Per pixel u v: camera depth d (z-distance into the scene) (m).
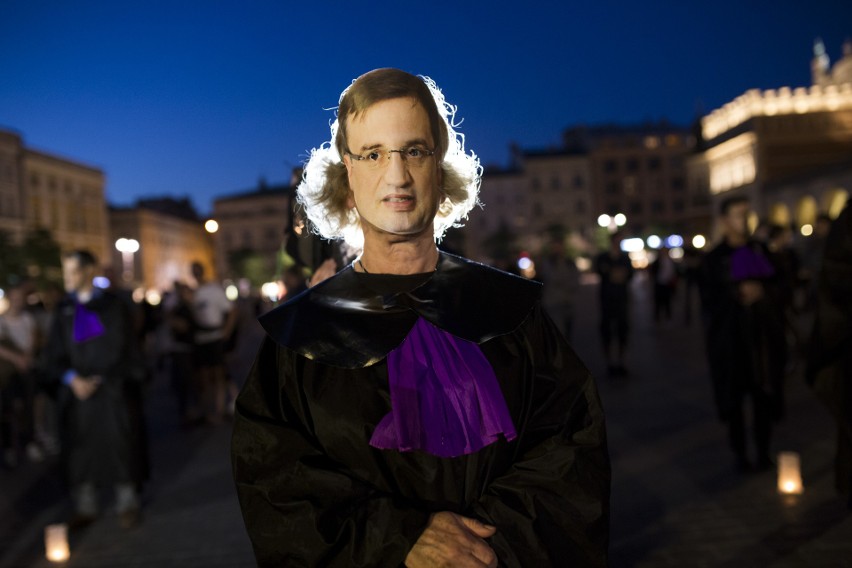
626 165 86.12
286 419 1.60
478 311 1.64
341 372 1.58
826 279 3.77
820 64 72.12
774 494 5.02
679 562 4.06
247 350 18.52
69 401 5.31
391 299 1.62
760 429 5.53
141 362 5.38
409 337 1.61
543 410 1.69
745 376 5.46
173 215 105.62
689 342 13.99
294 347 1.58
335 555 1.49
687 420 7.37
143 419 5.51
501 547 1.53
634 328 17.66
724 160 62.94
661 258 18.56
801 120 56.81
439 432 1.56
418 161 1.62
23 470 7.52
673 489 5.27
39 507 6.11
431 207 1.64
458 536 1.48
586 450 1.65
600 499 1.62
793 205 49.16
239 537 4.96
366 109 1.61
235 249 94.31
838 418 3.80
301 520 1.50
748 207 5.51
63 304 5.40
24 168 62.41
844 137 56.78
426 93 1.66
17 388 7.90
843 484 3.81
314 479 1.52
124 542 5.02
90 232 74.62
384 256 1.65
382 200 1.60
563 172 86.31
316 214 1.94
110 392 5.27
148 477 5.51
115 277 10.56
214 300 9.26
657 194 86.19
